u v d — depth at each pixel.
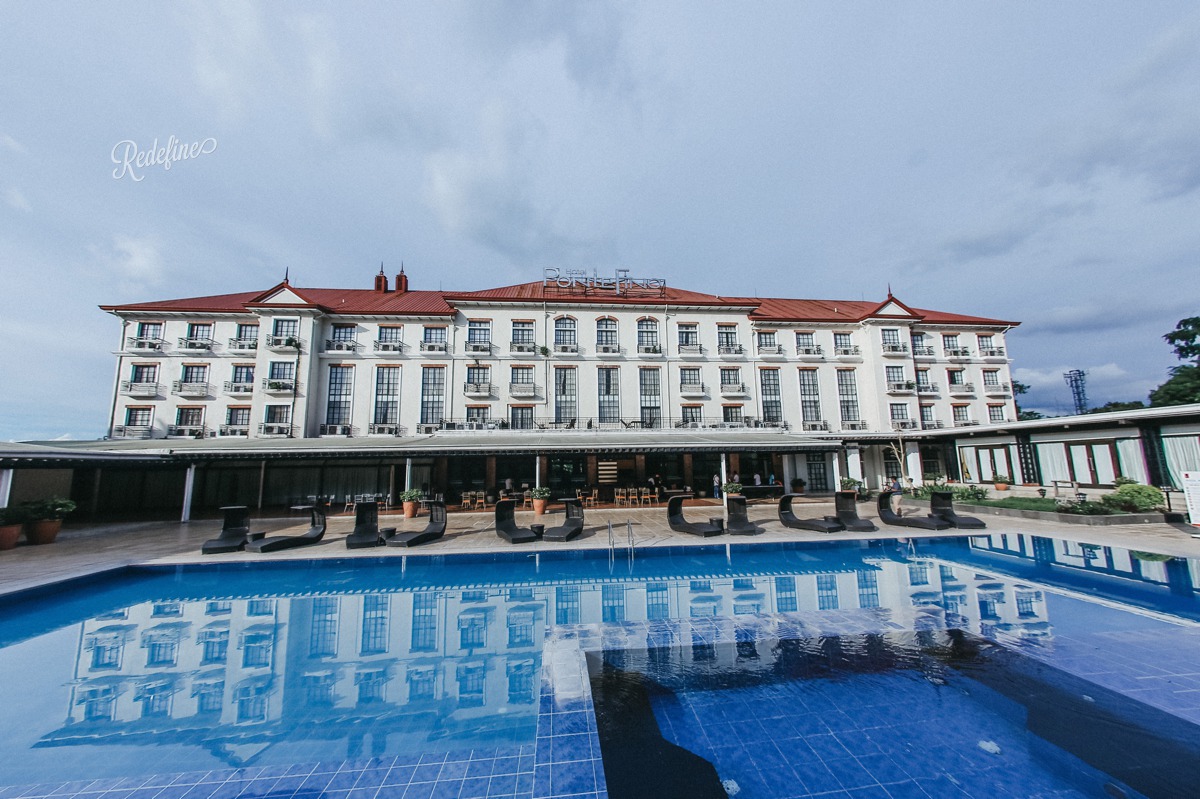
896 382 29.95
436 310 27.30
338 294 31.17
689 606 8.50
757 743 4.32
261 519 19.06
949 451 28.53
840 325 30.94
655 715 4.80
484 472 25.23
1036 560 11.39
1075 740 4.28
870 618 7.47
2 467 13.84
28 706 5.29
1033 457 22.56
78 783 3.97
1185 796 3.56
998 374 31.72
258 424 24.84
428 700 5.41
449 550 11.98
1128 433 18.59
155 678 5.99
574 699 5.10
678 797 3.67
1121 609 7.77
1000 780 3.83
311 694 5.56
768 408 29.20
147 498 23.61
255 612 8.48
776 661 5.94
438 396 26.45
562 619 7.99
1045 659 5.88
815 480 28.58
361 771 4.07
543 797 3.69
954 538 13.31
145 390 25.12
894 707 4.88
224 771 4.11
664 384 27.98
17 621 8.01
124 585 10.05
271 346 25.44
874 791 3.76
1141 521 14.27
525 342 27.39
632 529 15.15
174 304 27.44
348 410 26.06
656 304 28.41
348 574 10.80
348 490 24.42
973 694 5.08
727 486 21.48
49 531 13.76
